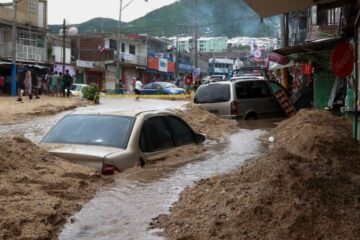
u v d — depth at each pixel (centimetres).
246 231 411
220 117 1498
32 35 4838
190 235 420
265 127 1359
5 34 4566
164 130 789
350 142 808
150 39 7994
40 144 706
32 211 452
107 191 564
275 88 1664
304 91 2058
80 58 6731
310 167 524
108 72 6569
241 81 1574
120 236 428
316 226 411
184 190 564
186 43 9881
